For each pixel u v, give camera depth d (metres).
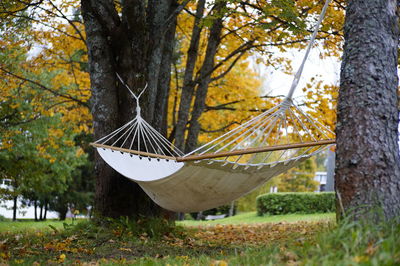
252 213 18.11
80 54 12.72
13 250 5.41
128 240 6.46
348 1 4.49
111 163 6.44
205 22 7.40
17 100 14.38
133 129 7.53
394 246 3.12
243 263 3.82
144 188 6.45
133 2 7.55
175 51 15.42
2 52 10.77
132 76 7.58
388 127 4.13
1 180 16.58
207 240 7.36
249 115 11.27
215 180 5.98
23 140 15.54
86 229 6.82
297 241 3.93
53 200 24.42
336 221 4.13
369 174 4.00
